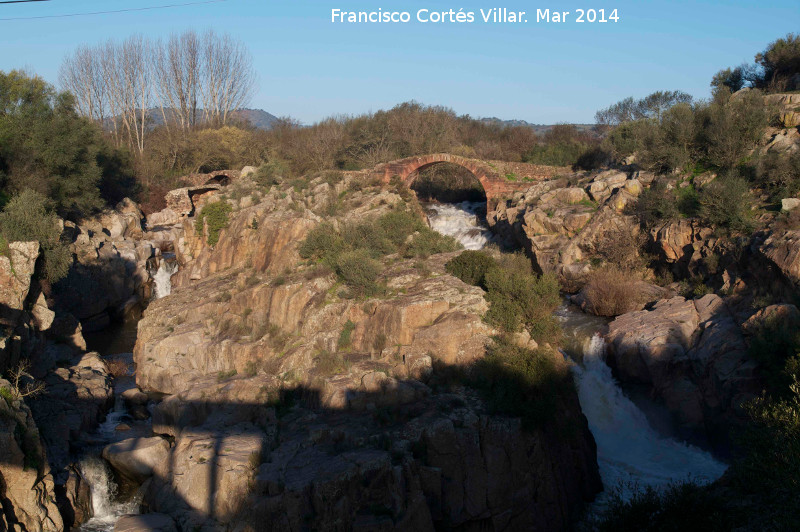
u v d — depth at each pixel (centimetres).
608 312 3478
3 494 1981
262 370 2739
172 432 2648
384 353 2497
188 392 2708
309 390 2462
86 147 5009
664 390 2797
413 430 2053
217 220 5028
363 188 5625
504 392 2159
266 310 3088
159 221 6216
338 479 1855
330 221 3778
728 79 6056
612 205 4044
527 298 2491
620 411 2897
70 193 4869
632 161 4712
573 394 2353
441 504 1986
